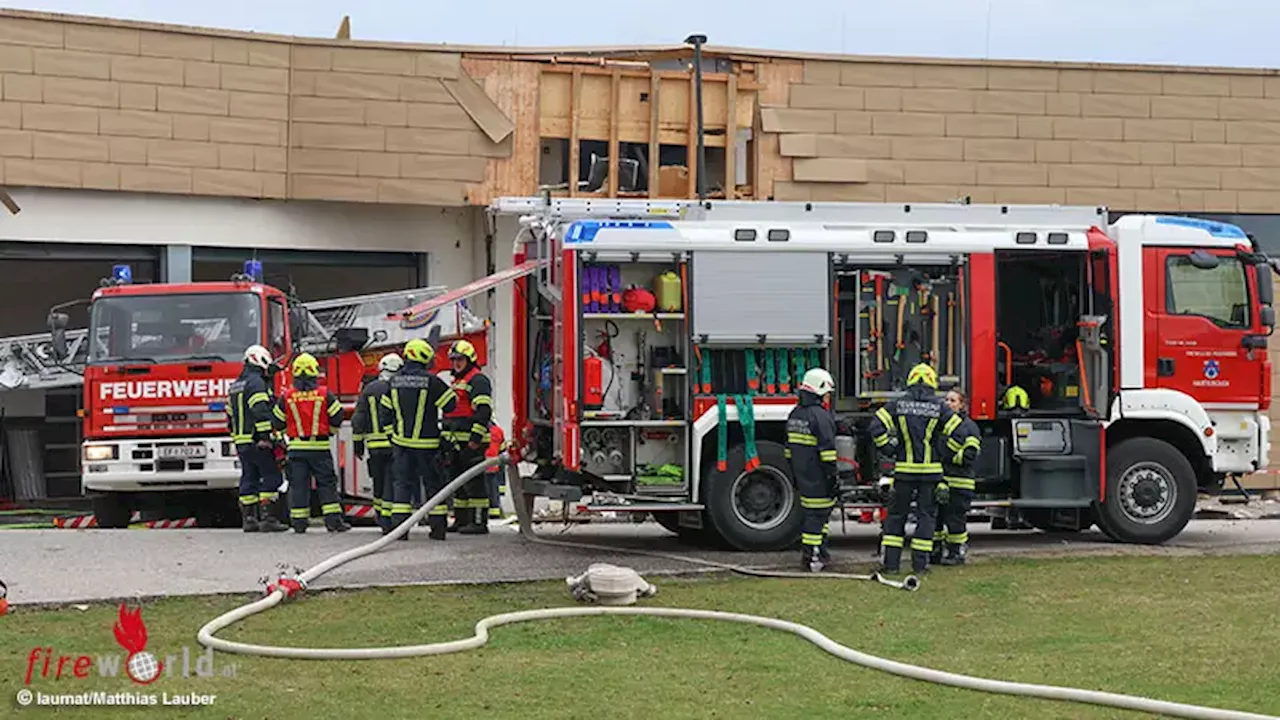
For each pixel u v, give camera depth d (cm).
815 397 1231
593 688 794
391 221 2175
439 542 1380
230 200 2095
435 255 2192
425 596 1092
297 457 1448
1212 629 975
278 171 2094
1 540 1352
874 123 2219
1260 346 1427
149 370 1576
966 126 2236
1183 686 809
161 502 1692
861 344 1334
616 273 1296
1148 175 2277
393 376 1398
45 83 1986
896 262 1334
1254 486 2216
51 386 1866
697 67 1998
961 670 852
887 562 1215
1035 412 1379
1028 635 957
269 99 2083
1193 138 2284
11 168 1972
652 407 1304
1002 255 1361
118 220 2039
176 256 2073
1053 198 2256
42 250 2031
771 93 2198
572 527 1669
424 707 748
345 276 2500
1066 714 746
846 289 1336
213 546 1319
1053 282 1431
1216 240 1423
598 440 1302
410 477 1391
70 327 2522
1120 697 760
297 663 851
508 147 2147
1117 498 1409
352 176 2102
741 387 1314
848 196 2214
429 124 2122
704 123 2181
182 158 2047
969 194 2241
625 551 1320
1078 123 2261
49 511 2102
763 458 1313
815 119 2205
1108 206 2264
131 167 2027
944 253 1345
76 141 2002
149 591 1066
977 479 1364
